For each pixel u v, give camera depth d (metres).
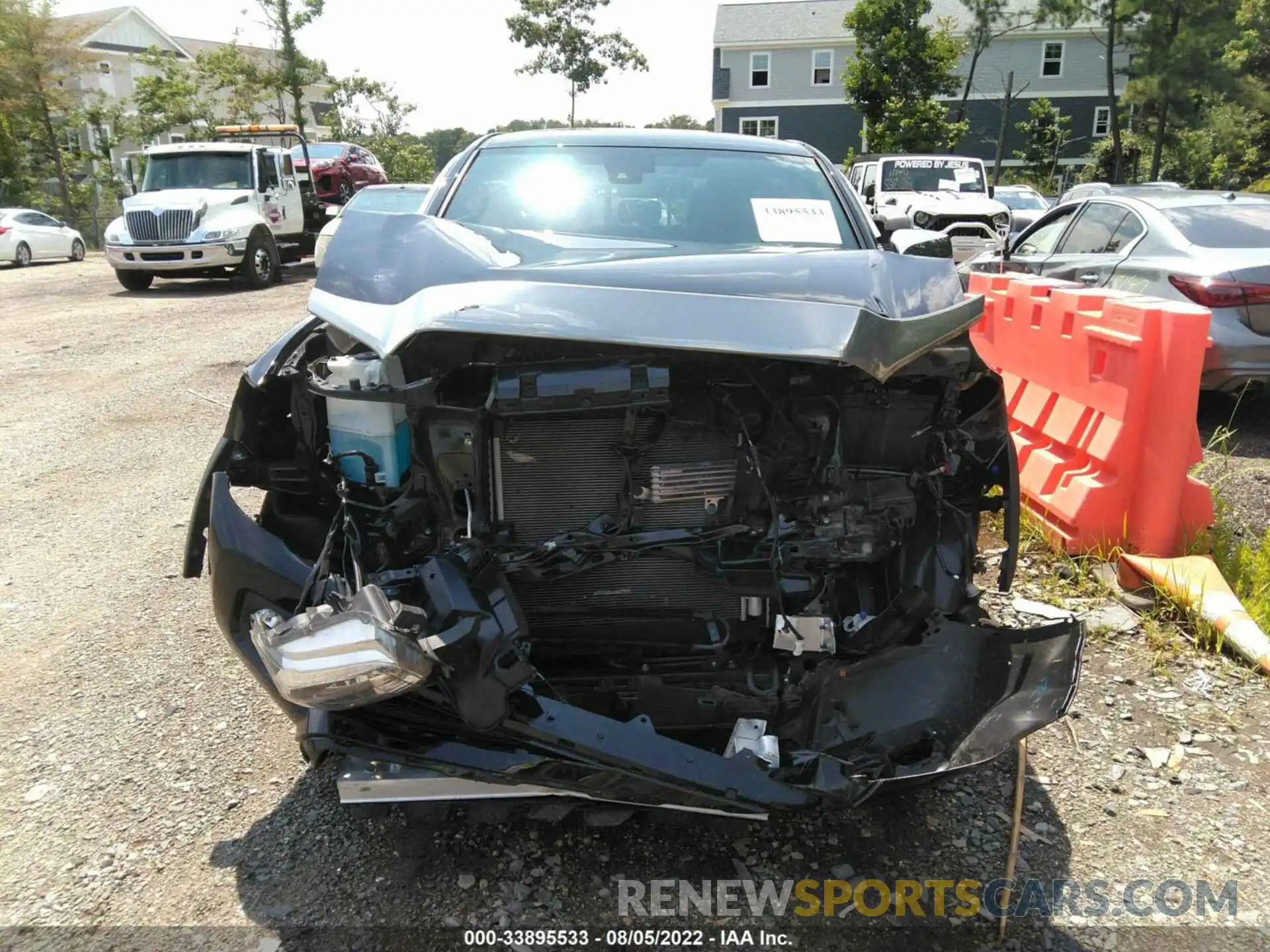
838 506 2.56
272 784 3.02
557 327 2.26
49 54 34.75
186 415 7.85
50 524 5.40
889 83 33.28
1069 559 4.49
